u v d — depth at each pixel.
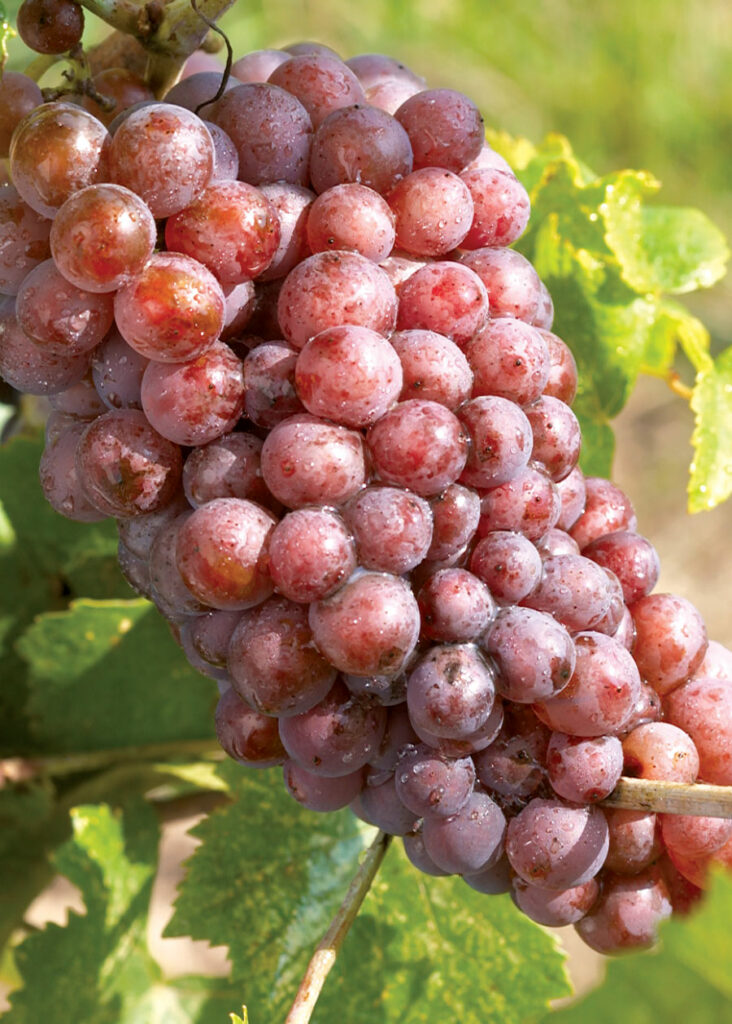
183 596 0.31
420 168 0.32
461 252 0.33
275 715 0.30
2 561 0.43
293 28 0.83
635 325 0.43
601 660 0.31
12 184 0.32
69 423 0.33
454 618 0.30
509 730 0.31
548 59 0.93
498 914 0.39
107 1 0.33
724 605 0.89
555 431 0.32
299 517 0.30
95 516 0.33
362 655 0.29
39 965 0.41
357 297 0.30
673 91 0.94
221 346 0.31
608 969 0.26
